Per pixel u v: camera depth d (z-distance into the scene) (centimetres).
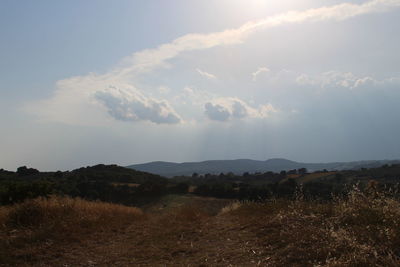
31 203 1122
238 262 637
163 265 685
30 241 856
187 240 896
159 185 5000
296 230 730
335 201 879
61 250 814
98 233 1004
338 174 4941
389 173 4147
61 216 1093
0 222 994
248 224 953
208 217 1312
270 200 1163
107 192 4497
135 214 1473
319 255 567
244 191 3953
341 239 593
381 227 633
